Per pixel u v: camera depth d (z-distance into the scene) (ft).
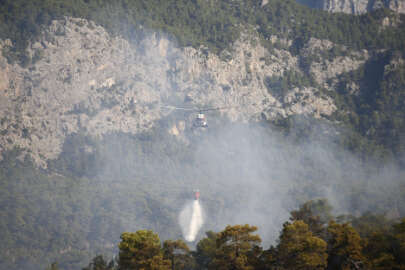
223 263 625.00
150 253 633.20
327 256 599.16
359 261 591.37
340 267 610.24
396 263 595.06
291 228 622.13
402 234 623.77
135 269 619.67
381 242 630.74
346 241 604.49
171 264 633.61
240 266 612.70
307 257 586.45
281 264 619.26
